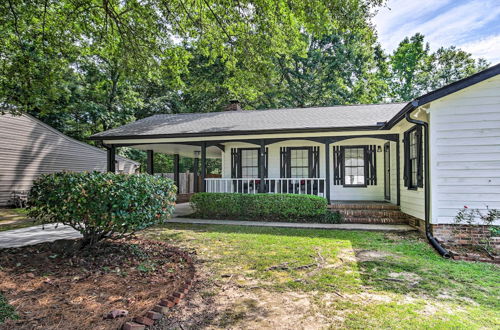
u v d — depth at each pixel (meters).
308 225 7.89
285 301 3.07
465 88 5.77
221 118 11.87
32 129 14.42
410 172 7.77
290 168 11.09
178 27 8.00
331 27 7.29
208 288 3.43
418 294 3.28
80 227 4.63
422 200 6.68
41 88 9.24
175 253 4.96
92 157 17.73
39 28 8.37
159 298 3.13
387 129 8.52
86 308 2.86
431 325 2.56
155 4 7.43
